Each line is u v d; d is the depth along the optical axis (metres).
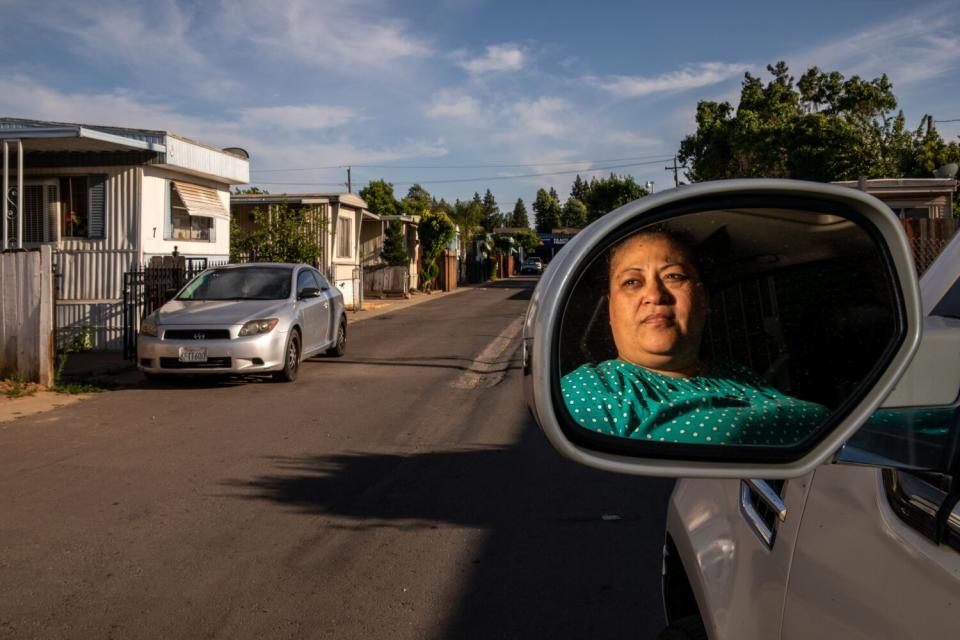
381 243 34.06
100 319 14.27
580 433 1.28
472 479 6.18
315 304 11.92
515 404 9.30
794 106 29.00
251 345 10.11
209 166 15.55
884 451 1.47
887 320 1.29
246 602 4.00
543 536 4.90
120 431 7.88
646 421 1.31
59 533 4.99
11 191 14.59
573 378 1.30
